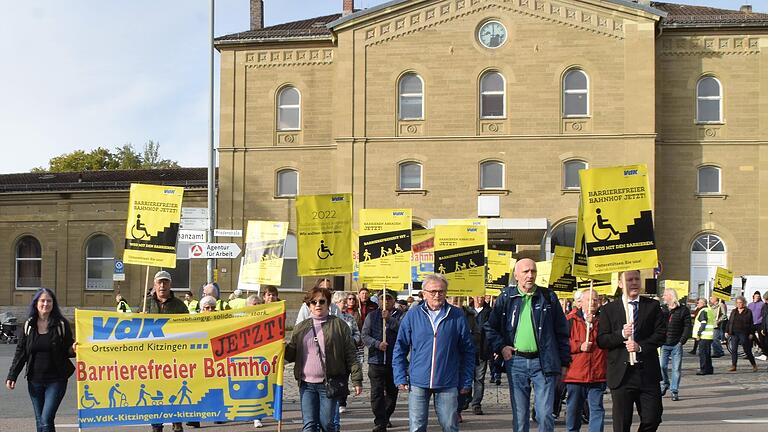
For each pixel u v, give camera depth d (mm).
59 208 51125
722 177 44469
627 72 43312
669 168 44625
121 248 50281
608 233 12656
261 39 47000
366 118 44594
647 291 36375
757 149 44469
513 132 43781
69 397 20812
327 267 19062
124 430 16203
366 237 20234
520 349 12102
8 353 34031
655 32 43875
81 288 50625
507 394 21906
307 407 12164
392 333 15742
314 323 12258
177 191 17594
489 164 44031
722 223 44281
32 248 51906
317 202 19125
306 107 46906
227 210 47156
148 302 14797
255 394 13516
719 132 44625
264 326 13594
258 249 24016
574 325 13523
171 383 13352
